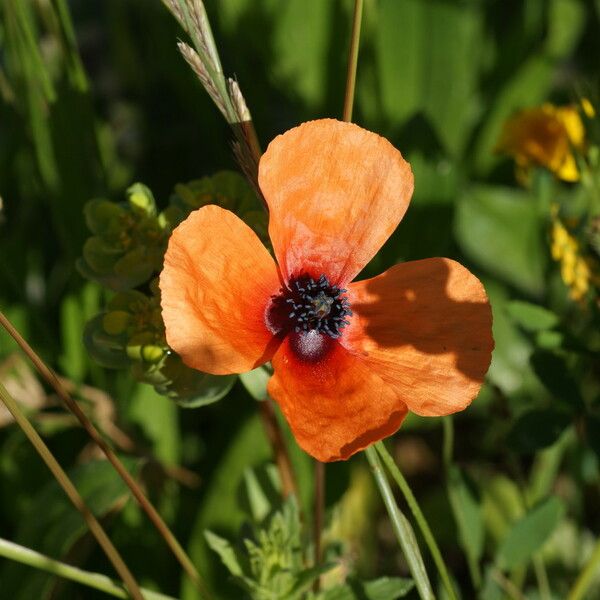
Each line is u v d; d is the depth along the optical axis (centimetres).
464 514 29
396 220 24
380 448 23
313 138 23
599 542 28
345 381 23
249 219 25
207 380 25
